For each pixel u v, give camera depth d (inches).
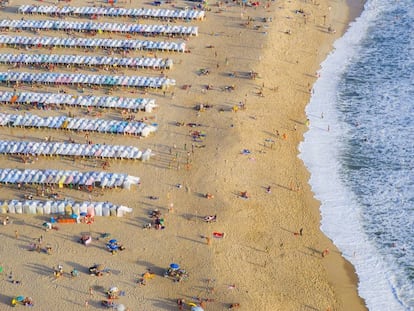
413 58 4175.7
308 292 2475.4
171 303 2367.1
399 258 2679.6
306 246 2701.8
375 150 3329.2
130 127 3321.9
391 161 3248.0
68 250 2603.3
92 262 2544.3
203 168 3083.2
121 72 3897.6
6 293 2409.0
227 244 2650.1
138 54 4092.0
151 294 2404.0
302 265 2603.3
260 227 2765.7
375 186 3085.6
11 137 3312.0
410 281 2573.8
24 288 2433.6
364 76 4003.4
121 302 2367.1
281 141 3356.3
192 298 2388.0
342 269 2615.7
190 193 2923.2
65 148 3164.4
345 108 3683.6
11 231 2709.2
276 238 2719.0
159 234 2687.0
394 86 3878.0
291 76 3961.6
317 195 3021.7
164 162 3122.5
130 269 2512.3
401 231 2817.4
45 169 3063.5
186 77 3843.5
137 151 3142.2
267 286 2474.2
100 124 3348.9
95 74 3875.5
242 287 2453.2
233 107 3550.7
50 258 2566.4
